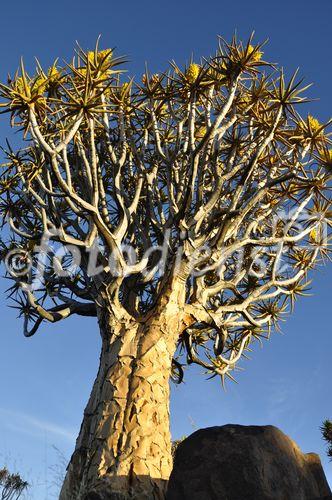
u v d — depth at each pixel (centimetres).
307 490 688
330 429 748
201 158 1042
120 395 883
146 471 816
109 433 852
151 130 1184
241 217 1013
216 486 663
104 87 964
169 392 924
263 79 1055
